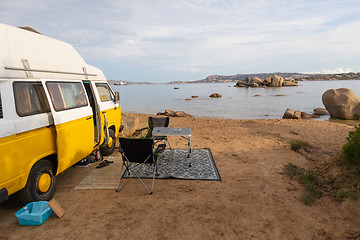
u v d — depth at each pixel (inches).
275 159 260.8
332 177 193.8
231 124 522.6
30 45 153.0
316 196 171.5
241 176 209.5
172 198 166.7
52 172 163.2
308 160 266.7
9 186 122.6
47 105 155.0
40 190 151.9
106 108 250.4
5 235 123.3
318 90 2785.4
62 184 190.9
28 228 130.2
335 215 143.8
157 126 305.1
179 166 232.1
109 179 199.8
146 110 1152.8
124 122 385.1
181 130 262.2
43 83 154.0
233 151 291.1
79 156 188.9
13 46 137.8
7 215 144.3
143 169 223.0
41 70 156.2
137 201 161.8
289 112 753.0
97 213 145.9
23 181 132.7
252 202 162.2
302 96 1882.4
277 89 3169.3
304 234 127.1
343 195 158.7
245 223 136.6
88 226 131.8
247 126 493.0
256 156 271.0
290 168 229.0
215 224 135.0
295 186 190.4
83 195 170.9
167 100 1812.3
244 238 122.7
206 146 313.9
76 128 181.2
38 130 144.3
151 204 157.6
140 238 121.5
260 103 1391.5
